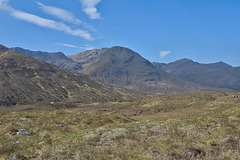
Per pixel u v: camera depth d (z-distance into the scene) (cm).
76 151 1070
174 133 1340
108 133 1490
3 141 1403
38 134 1642
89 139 1336
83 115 2744
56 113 2789
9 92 15012
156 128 1569
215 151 941
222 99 5631
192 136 1235
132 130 1548
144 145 1123
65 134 1633
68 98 18300
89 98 19662
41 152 1087
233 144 1009
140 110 5909
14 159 1016
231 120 1570
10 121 2233
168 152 964
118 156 953
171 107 5894
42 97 16425
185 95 7419
